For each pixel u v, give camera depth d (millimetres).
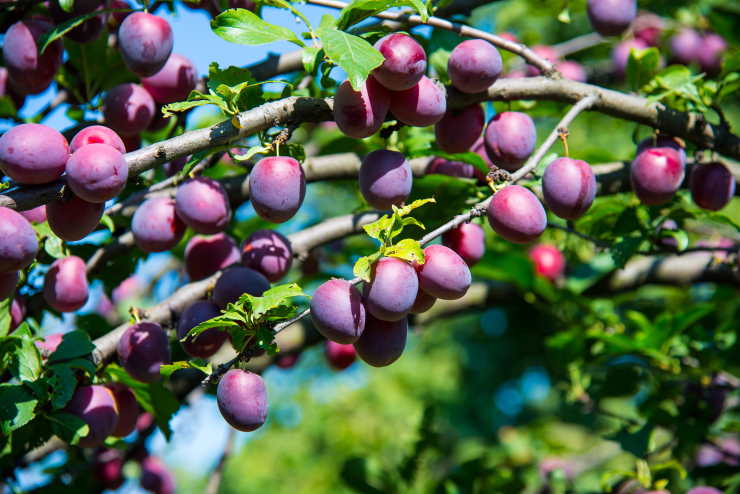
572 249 1549
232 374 1067
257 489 2910
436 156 1336
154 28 1190
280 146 1143
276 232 1217
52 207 1079
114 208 1313
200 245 1282
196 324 1158
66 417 1151
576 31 2404
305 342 1465
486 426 2941
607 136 2354
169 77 1271
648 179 1238
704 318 1553
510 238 1095
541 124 2391
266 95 1179
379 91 1106
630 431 1453
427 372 3068
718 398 1452
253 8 1333
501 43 1209
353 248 1621
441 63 1310
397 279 1031
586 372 1554
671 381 1479
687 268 1553
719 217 1328
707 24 1635
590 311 1539
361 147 1458
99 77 1339
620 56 1569
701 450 1551
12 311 1252
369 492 1593
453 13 1390
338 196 2123
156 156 1087
